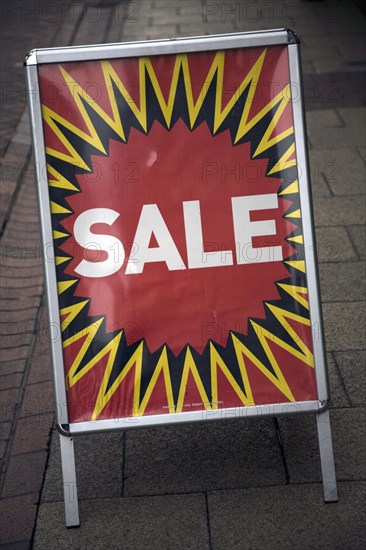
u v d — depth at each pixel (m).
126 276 3.58
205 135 3.55
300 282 3.59
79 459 3.96
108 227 3.56
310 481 3.74
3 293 5.52
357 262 5.42
